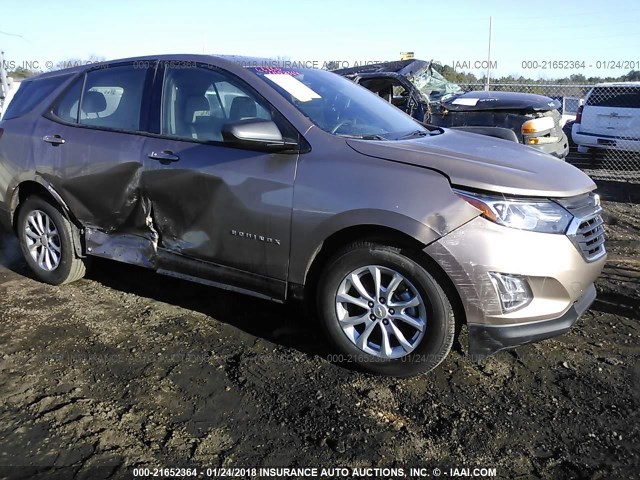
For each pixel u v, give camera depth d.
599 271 3.27
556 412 2.92
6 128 4.63
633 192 9.14
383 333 3.15
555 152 8.16
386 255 3.04
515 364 3.39
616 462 2.55
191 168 3.55
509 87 14.31
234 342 3.64
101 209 4.08
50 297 4.33
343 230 3.13
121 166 3.88
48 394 3.04
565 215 2.99
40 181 4.33
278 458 2.58
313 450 2.63
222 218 3.49
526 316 2.92
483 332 2.94
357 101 4.02
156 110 3.86
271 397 3.04
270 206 3.29
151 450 2.61
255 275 3.48
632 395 3.06
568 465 2.54
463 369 3.32
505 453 2.62
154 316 4.00
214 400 3.01
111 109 4.10
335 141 3.26
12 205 4.63
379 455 2.60
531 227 2.90
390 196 2.97
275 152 3.33
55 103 4.44
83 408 2.92
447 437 2.73
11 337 3.67
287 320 3.95
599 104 11.17
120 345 3.58
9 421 2.80
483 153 3.32
